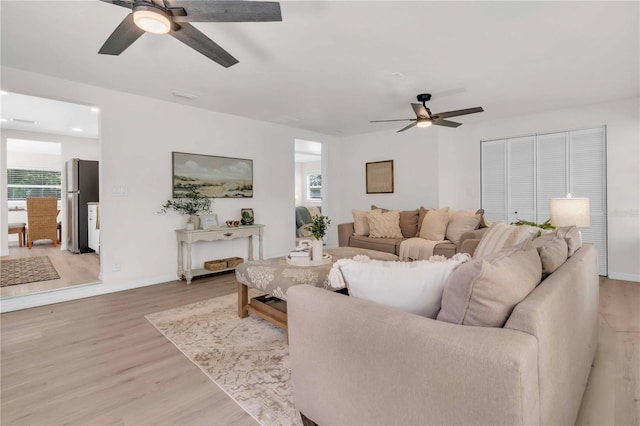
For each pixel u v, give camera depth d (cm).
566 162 455
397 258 370
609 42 263
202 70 318
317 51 277
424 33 248
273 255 541
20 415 162
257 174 518
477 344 86
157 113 409
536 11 220
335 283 137
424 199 547
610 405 165
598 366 204
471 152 537
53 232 693
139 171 395
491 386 81
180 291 376
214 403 171
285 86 362
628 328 261
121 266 382
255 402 172
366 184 625
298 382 139
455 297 109
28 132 606
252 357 220
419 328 98
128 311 310
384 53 281
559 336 111
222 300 343
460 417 88
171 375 199
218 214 471
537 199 480
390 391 103
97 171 618
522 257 127
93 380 193
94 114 496
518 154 496
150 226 405
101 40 260
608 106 420
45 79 328
